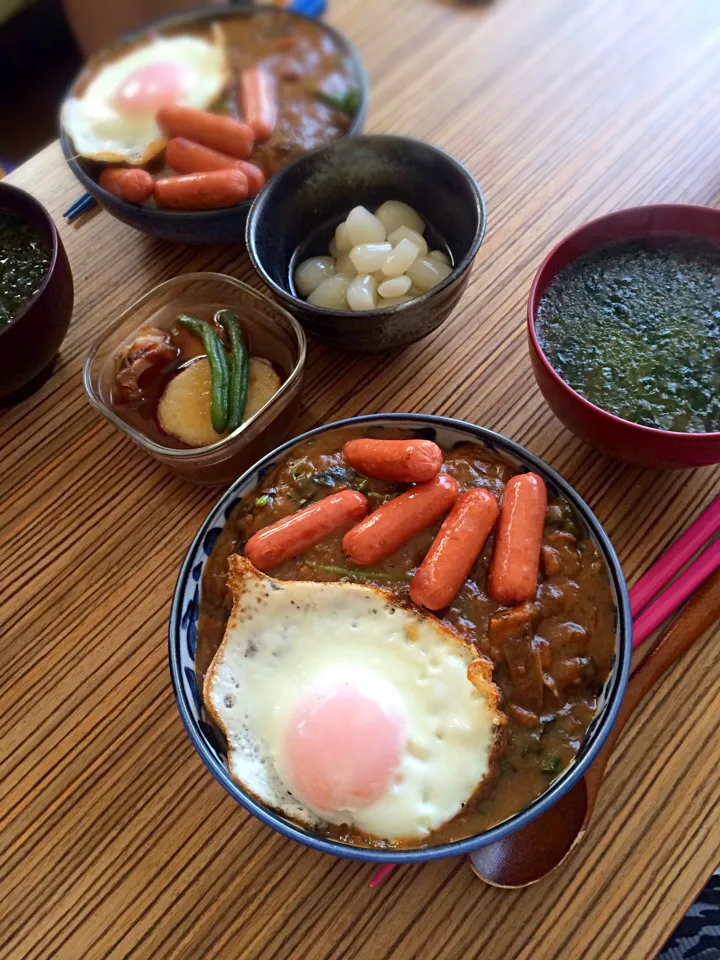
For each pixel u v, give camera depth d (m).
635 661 0.33
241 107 0.48
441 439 0.35
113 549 0.39
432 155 0.41
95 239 0.49
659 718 0.32
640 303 0.36
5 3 0.74
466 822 0.29
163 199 0.43
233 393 0.38
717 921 0.36
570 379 0.35
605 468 0.38
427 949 0.29
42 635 0.37
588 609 0.32
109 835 0.32
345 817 0.30
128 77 0.49
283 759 0.30
